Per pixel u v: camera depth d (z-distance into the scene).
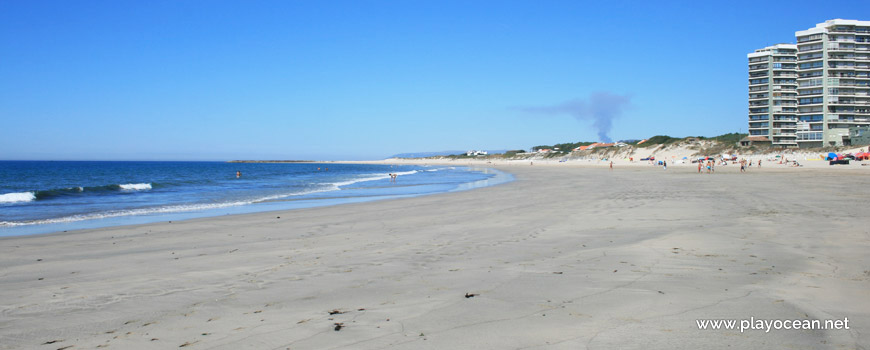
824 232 8.77
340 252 8.05
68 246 9.14
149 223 12.98
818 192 19.28
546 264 6.57
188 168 100.12
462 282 5.62
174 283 5.95
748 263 6.30
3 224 13.41
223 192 28.20
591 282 5.44
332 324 4.20
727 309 4.32
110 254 8.23
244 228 11.65
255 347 3.69
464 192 25.58
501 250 7.86
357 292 5.28
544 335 3.78
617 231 9.62
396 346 3.62
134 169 86.25
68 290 5.66
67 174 58.66
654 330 3.82
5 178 47.19
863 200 15.34
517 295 4.95
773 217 11.16
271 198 23.22
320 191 28.80
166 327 4.24
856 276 5.46
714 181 30.69
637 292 4.95
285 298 5.11
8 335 4.09
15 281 6.20
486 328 3.97
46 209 17.89
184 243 9.41
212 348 3.71
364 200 21.30
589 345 3.54
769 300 4.56
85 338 4.00
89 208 18.31
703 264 6.29
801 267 5.98
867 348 3.38
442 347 3.58
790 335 3.66
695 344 3.52
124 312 4.73
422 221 12.54
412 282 5.69
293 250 8.37
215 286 5.74
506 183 36.19
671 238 8.47
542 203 17.16
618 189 24.50
